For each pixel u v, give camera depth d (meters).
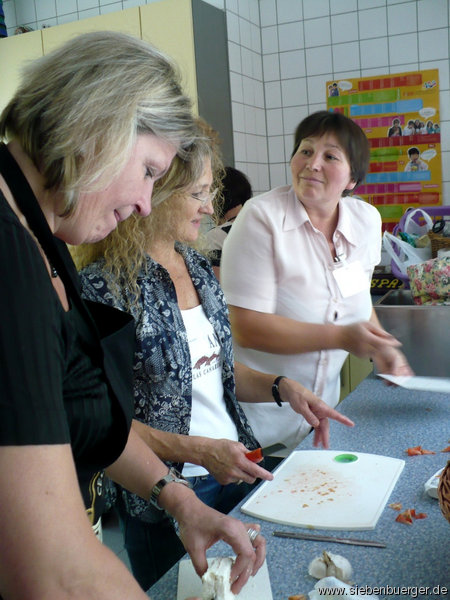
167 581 0.89
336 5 3.50
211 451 1.13
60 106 0.65
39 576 0.54
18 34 3.64
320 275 1.76
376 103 3.51
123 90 0.67
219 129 3.30
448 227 3.16
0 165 0.69
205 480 1.31
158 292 1.22
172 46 3.11
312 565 0.86
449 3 3.27
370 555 0.90
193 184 1.18
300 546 0.94
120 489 1.20
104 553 0.58
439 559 0.88
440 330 1.66
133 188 0.74
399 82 3.44
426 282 2.42
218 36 3.28
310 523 0.98
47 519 0.54
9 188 0.69
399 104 3.47
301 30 3.61
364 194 3.62
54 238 0.73
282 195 1.77
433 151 3.44
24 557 0.54
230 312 1.73
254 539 0.88
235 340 1.76
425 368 1.68
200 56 3.12
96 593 0.55
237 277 1.71
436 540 0.92
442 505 0.80
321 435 1.31
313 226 1.73
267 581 0.85
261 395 1.44
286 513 1.02
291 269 1.72
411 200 3.53
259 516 1.03
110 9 3.54
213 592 0.80
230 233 1.77
